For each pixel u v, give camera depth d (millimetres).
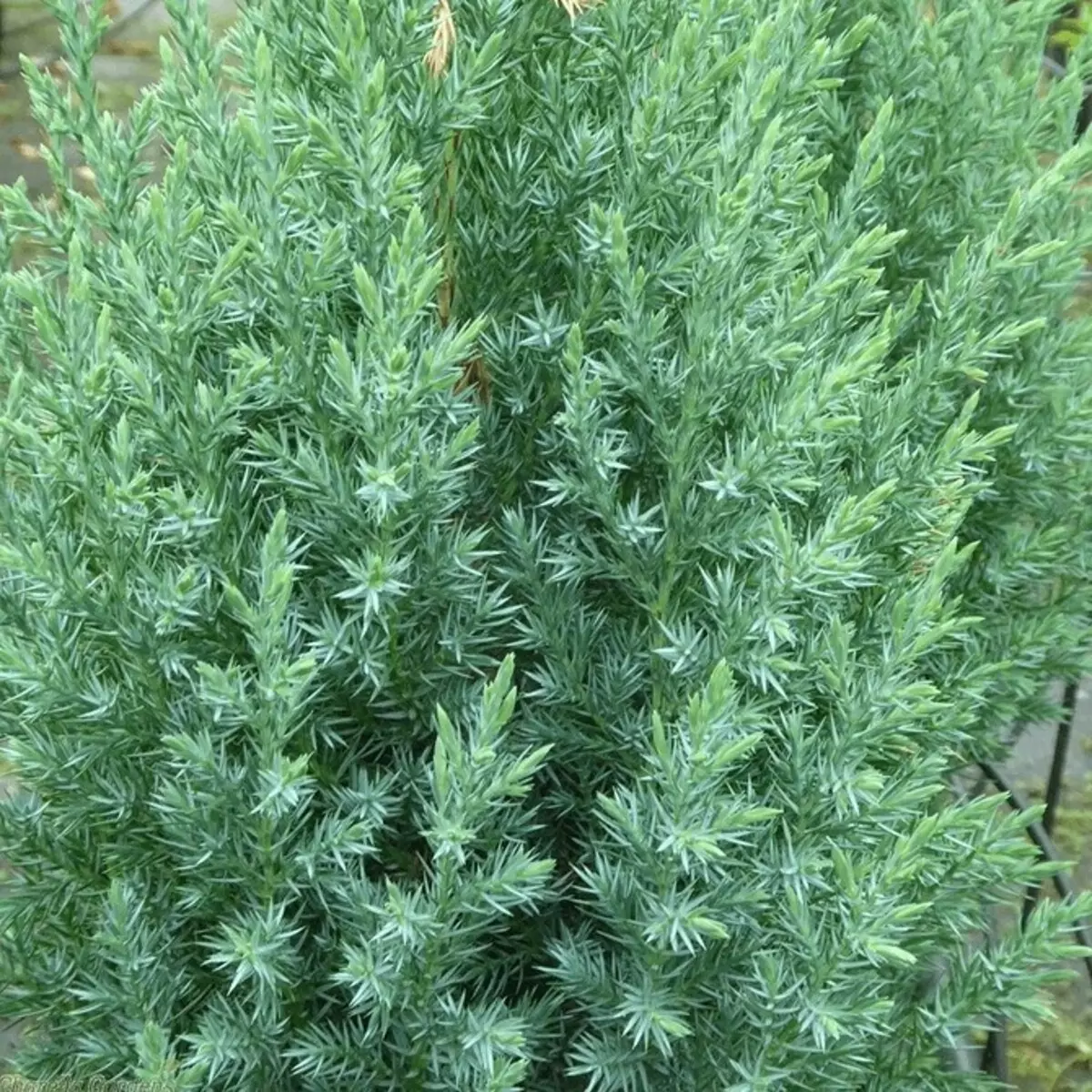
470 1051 417
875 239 401
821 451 437
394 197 398
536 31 452
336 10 379
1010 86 603
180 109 478
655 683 446
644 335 414
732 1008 432
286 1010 444
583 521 469
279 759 383
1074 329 595
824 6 610
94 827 464
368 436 386
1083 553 611
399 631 430
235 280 434
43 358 554
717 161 419
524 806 477
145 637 414
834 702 433
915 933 463
